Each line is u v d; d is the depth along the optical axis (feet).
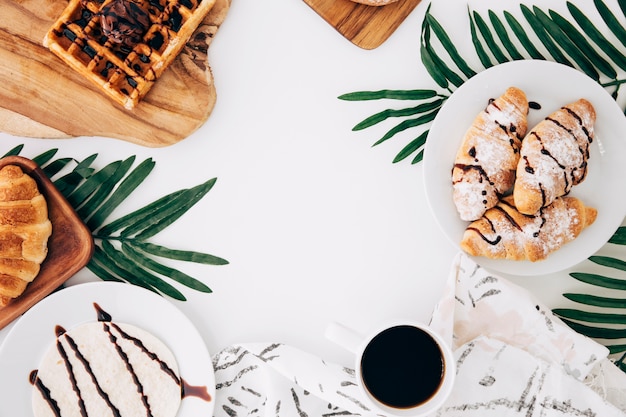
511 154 2.34
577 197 2.45
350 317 2.53
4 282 2.35
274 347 2.47
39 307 2.42
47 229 2.39
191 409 2.48
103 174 2.45
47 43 2.29
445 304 2.43
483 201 2.35
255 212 2.50
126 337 2.46
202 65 2.38
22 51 2.35
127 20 2.24
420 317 2.53
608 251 2.55
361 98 2.44
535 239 2.35
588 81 2.37
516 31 2.43
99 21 2.31
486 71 2.35
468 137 2.35
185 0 2.36
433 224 2.52
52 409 2.46
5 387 2.43
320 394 2.44
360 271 2.53
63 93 2.37
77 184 2.46
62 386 2.46
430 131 2.38
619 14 2.47
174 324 2.46
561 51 2.47
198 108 2.39
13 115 2.36
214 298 2.52
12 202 2.33
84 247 2.43
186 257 2.49
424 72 2.46
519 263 2.43
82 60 2.36
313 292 2.53
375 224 2.51
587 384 2.51
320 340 2.54
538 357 2.47
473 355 2.47
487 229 2.35
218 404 2.55
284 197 2.50
